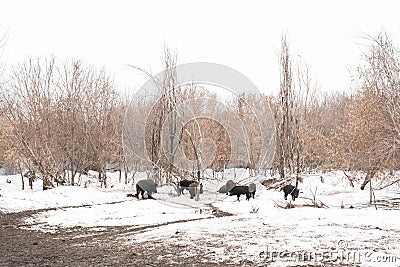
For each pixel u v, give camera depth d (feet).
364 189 85.56
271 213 42.11
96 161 101.30
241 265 23.98
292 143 88.89
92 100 98.84
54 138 92.07
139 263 26.30
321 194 80.23
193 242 30.91
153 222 48.60
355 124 74.33
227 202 60.44
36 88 92.68
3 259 30.89
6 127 86.53
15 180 117.19
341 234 29.43
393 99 69.67
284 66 94.07
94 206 63.72
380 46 71.77
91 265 26.96
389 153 67.97
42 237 41.86
